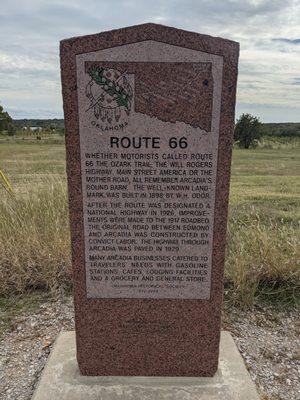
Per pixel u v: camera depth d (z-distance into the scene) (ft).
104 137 8.07
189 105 7.88
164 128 8.00
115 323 9.15
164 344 9.25
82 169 8.27
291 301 13.12
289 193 30.40
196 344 9.23
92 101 7.89
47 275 13.83
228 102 7.84
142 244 8.71
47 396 8.63
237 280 13.05
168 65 7.69
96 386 8.96
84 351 9.27
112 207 8.48
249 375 9.30
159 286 8.96
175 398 8.58
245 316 12.39
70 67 7.73
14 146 98.12
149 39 7.59
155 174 8.25
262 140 119.75
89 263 8.84
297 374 9.89
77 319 9.14
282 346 11.00
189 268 8.84
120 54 7.66
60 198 18.97
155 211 8.49
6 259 14.23
